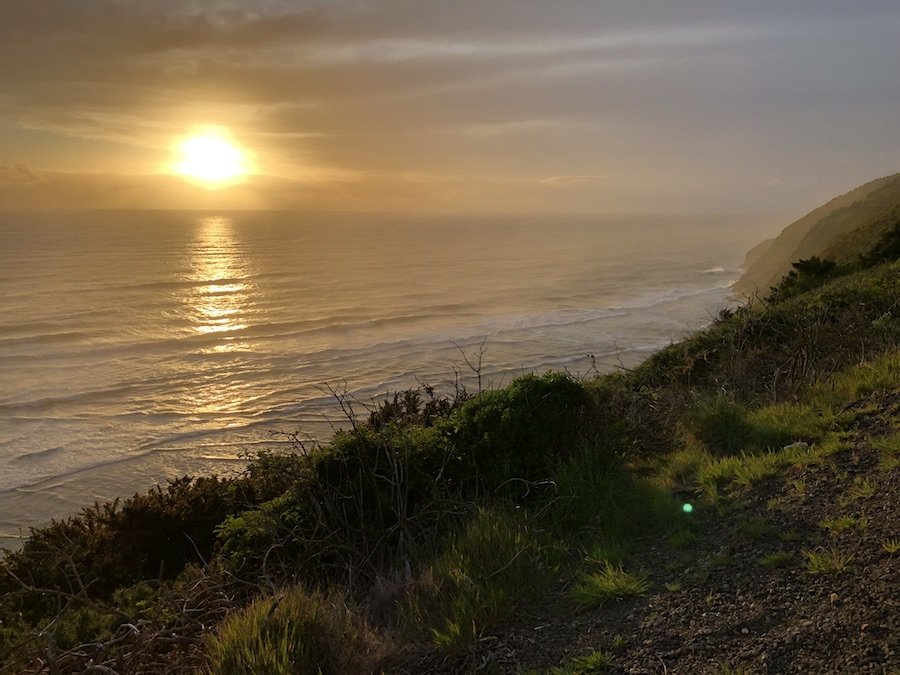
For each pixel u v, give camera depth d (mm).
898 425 4805
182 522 7645
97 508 8430
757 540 3633
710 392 8109
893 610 2686
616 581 3465
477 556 3906
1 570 7109
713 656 2721
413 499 5109
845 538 3396
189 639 3652
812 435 5152
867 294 11047
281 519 4918
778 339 9672
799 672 2486
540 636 3219
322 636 3346
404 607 3730
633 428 5918
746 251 156750
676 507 4344
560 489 4773
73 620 4844
